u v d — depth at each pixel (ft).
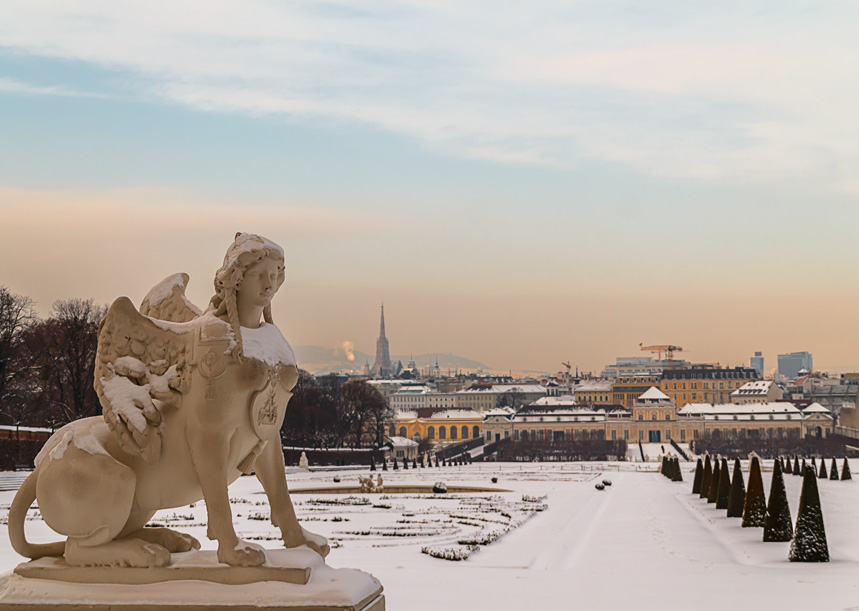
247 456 33.06
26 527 99.40
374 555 89.97
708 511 157.89
